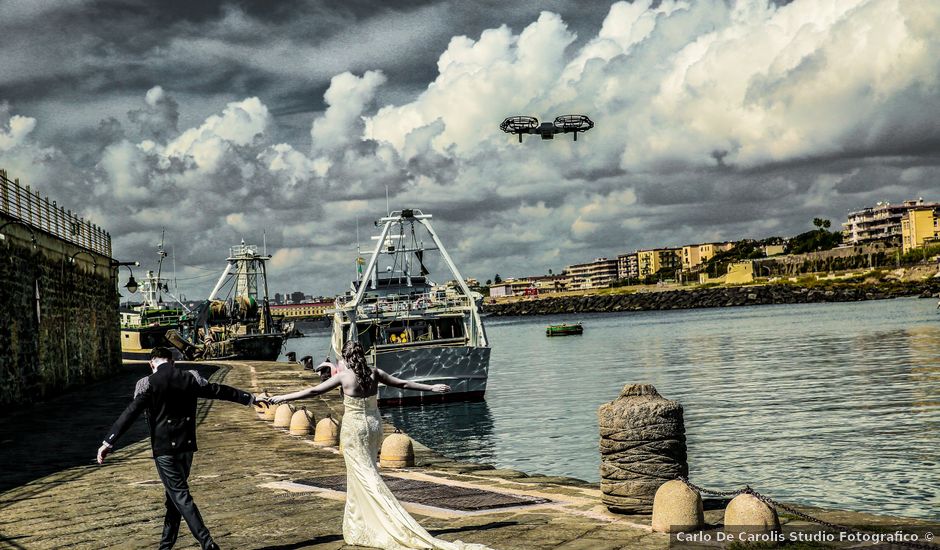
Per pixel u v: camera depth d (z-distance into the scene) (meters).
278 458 14.73
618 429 8.62
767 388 39.16
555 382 49.78
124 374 46.53
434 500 9.75
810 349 64.75
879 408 29.91
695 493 7.78
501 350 96.31
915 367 44.72
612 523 8.16
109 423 21.86
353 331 38.41
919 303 153.88
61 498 11.22
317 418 23.08
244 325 86.06
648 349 79.75
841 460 20.61
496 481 11.66
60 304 33.47
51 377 31.22
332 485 11.10
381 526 7.38
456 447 26.89
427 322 41.72
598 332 130.25
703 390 40.28
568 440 26.73
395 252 42.59
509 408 36.66
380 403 37.59
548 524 8.20
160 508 10.12
